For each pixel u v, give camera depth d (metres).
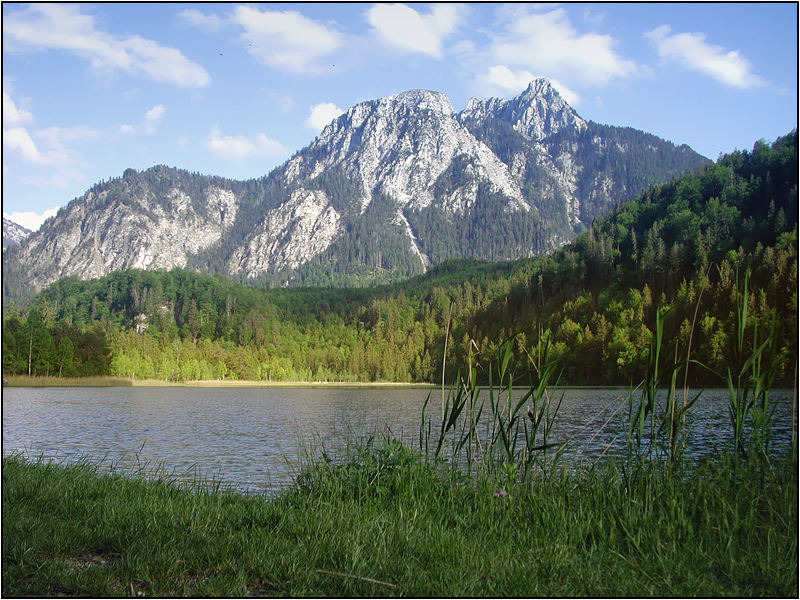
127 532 7.70
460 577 6.54
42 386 125.44
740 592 6.40
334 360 189.00
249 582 6.54
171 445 30.58
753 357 9.11
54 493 9.67
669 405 10.01
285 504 9.73
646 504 8.74
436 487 10.14
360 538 7.60
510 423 10.66
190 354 173.00
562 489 9.69
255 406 69.94
